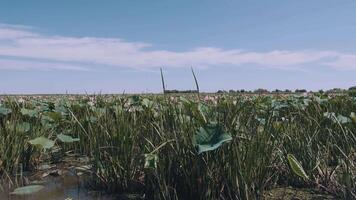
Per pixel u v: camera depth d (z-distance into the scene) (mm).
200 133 4848
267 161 5086
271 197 5113
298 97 12812
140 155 5531
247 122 5160
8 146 6629
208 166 4852
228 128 4918
